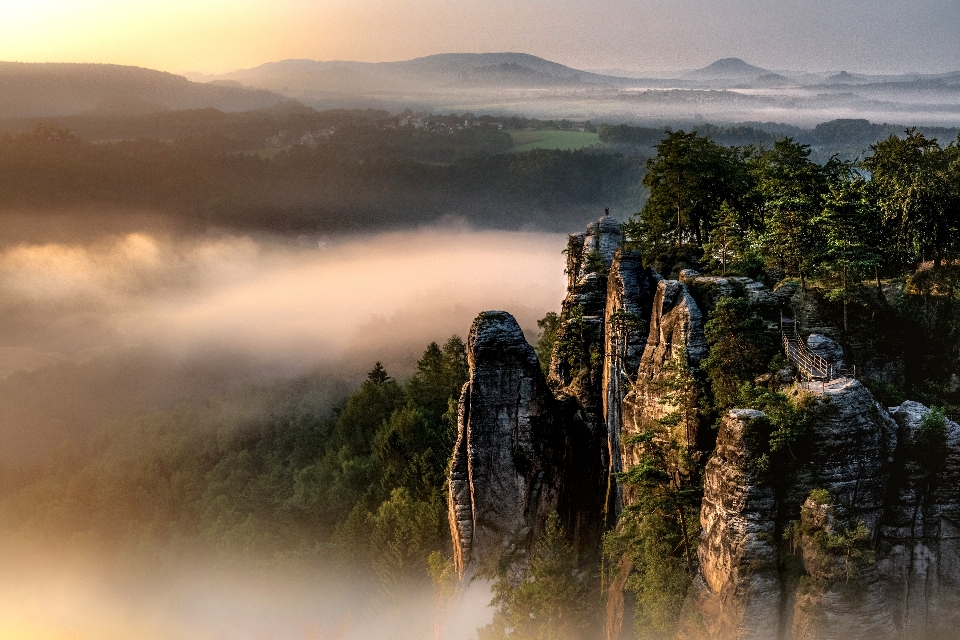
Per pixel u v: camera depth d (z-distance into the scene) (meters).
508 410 64.00
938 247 64.44
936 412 45.09
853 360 55.47
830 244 59.38
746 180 80.19
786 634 43.28
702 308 57.59
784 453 44.22
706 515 47.28
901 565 44.03
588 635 56.62
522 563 63.53
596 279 74.31
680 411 54.31
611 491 64.25
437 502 93.25
